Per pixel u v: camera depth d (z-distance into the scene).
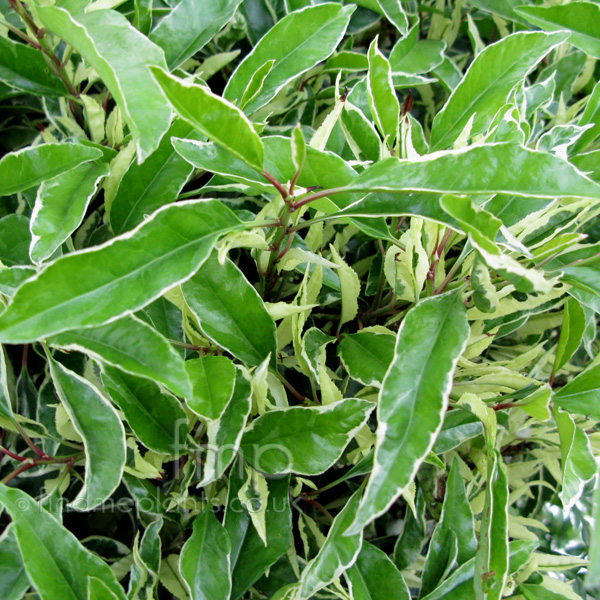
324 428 0.28
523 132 0.32
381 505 0.22
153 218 0.24
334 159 0.28
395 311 0.34
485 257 0.23
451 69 0.42
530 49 0.32
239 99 0.32
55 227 0.29
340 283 0.32
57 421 0.30
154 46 0.24
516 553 0.33
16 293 0.21
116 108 0.34
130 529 0.35
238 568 0.29
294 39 0.32
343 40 0.46
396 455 0.22
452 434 0.33
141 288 0.23
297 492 0.31
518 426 0.38
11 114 0.40
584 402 0.30
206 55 0.41
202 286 0.29
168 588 0.31
